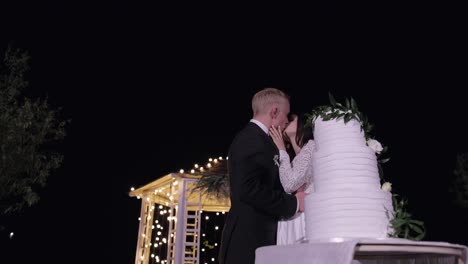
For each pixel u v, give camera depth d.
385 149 2.24
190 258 8.74
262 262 1.98
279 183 2.81
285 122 3.05
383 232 1.86
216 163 9.12
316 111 2.19
